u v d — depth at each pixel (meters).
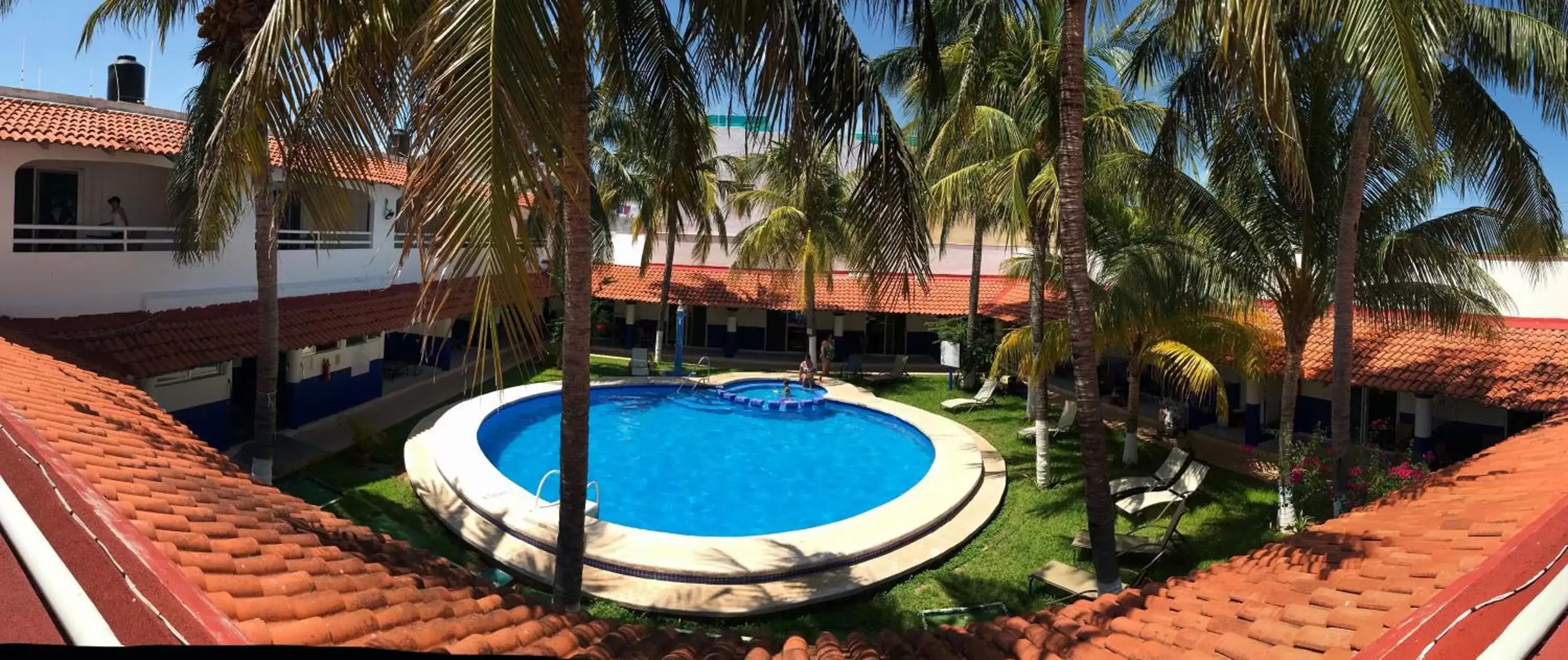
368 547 7.37
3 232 13.36
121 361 13.47
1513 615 3.71
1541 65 11.59
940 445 20.64
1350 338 13.52
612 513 16.92
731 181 33.41
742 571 12.41
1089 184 16.02
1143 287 13.59
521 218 4.93
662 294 33.16
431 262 4.85
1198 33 10.61
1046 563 13.47
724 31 7.89
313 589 5.02
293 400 19.09
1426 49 9.05
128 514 5.11
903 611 12.05
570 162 6.37
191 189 13.68
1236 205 14.25
